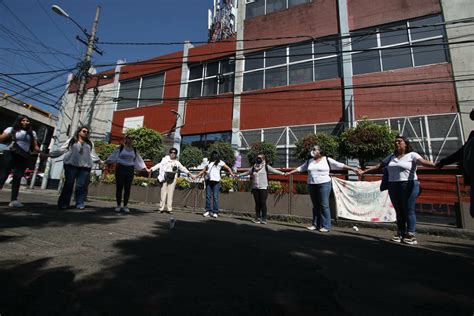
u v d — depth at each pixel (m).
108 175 11.61
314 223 5.20
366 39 12.16
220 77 15.21
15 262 1.87
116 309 1.29
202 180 8.91
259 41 14.62
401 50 11.43
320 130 12.17
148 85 17.88
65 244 2.44
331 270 2.21
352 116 10.97
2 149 4.88
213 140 14.93
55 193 12.80
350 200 6.40
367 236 4.59
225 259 2.33
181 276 1.82
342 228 6.00
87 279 1.65
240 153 13.73
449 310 1.50
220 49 15.73
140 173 12.33
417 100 10.72
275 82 13.80
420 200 6.98
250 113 13.98
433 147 10.14
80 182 5.39
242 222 5.67
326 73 12.71
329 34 13.04
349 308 1.47
